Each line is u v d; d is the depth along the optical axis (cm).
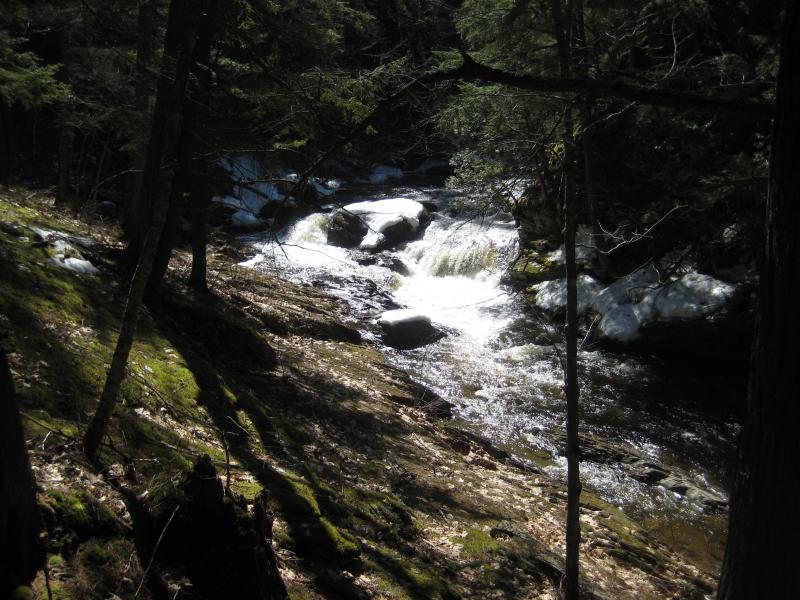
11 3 1119
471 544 821
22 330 762
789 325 409
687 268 1731
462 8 776
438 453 1124
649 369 1641
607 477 1223
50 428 591
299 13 1103
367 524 762
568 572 700
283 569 586
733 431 1409
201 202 1267
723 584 448
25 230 1083
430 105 741
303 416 1048
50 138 2353
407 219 2425
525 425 1376
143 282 577
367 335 1719
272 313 1512
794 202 404
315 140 780
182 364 946
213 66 1098
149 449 660
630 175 1146
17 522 391
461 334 1831
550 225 1758
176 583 451
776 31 746
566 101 621
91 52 1453
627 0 595
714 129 1054
